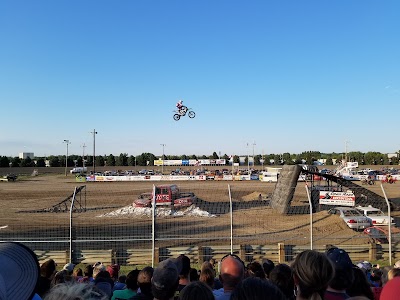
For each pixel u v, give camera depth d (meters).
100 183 57.44
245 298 2.19
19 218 23.30
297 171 22.56
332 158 123.50
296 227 18.77
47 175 83.38
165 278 3.45
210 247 12.74
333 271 2.88
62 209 27.59
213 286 5.57
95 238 16.83
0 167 105.69
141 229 19.52
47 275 5.80
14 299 2.00
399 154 123.88
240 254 12.52
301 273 2.86
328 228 18.05
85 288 2.41
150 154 135.25
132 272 5.40
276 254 12.64
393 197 35.19
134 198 34.50
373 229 16.36
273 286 2.30
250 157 123.94
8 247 2.27
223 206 27.78
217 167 109.19
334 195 21.44
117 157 124.62
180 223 21.20
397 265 6.40
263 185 50.53
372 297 4.14
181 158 145.38
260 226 19.53
